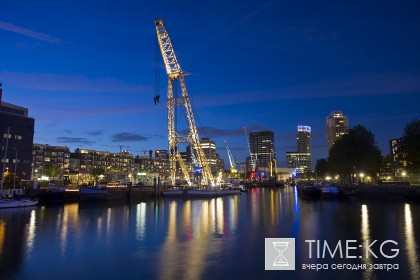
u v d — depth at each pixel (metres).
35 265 26.02
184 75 117.94
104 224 47.62
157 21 113.06
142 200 103.44
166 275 23.30
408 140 81.06
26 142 137.88
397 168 149.62
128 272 24.03
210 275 23.17
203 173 127.88
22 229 43.03
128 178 195.75
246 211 65.12
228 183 172.25
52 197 92.81
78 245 32.97
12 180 108.62
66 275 23.59
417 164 81.25
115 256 28.45
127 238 36.50
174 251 30.08
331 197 96.25
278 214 58.09
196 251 29.98
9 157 131.38
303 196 111.19
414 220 46.00
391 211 58.16
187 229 42.50
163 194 115.88
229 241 34.28
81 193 96.81
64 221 51.00
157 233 39.66
